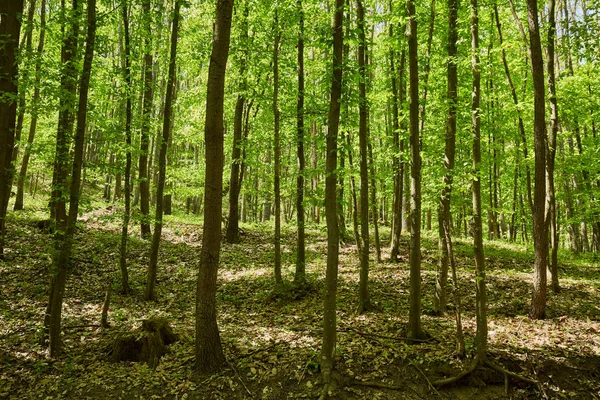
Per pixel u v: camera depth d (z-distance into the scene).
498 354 6.86
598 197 16.23
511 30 13.80
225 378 6.27
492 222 20.58
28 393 5.89
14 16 7.06
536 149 8.62
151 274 10.11
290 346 7.30
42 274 10.59
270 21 11.44
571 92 11.30
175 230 17.34
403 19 7.51
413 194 7.26
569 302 9.65
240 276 12.17
